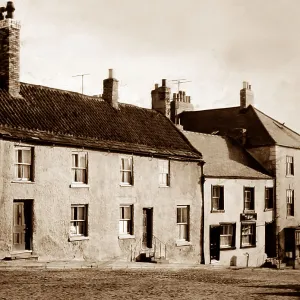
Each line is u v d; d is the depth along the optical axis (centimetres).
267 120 4703
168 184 3406
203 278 2281
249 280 2300
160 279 2120
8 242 2488
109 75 3462
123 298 1534
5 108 2683
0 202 2462
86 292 1627
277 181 4344
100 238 2934
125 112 3503
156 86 3988
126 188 3109
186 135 4109
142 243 3216
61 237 2727
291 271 3578
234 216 3903
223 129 4759
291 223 4491
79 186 2831
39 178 2636
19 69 2875
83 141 2866
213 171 3788
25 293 1555
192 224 3553
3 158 2486
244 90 4769
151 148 3297
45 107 2923
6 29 2820
